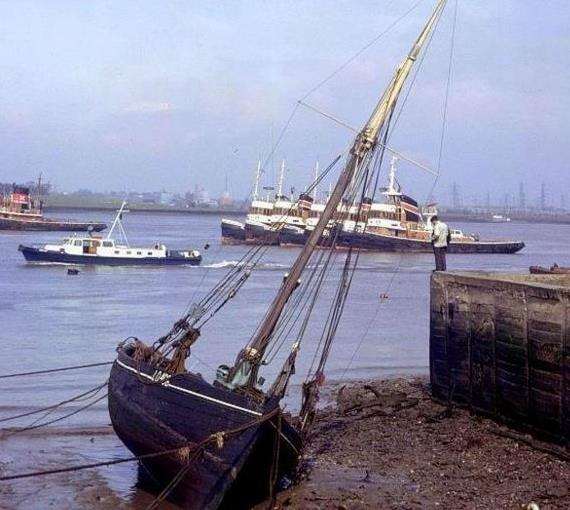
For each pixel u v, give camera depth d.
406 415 22.64
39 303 53.31
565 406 18.36
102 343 37.28
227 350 35.50
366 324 45.66
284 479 17.12
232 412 14.92
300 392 27.05
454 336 22.84
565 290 18.28
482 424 21.11
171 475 16.25
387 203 121.31
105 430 22.05
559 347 18.50
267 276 76.81
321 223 18.56
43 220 150.38
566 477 17.05
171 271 80.00
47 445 20.56
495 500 15.88
